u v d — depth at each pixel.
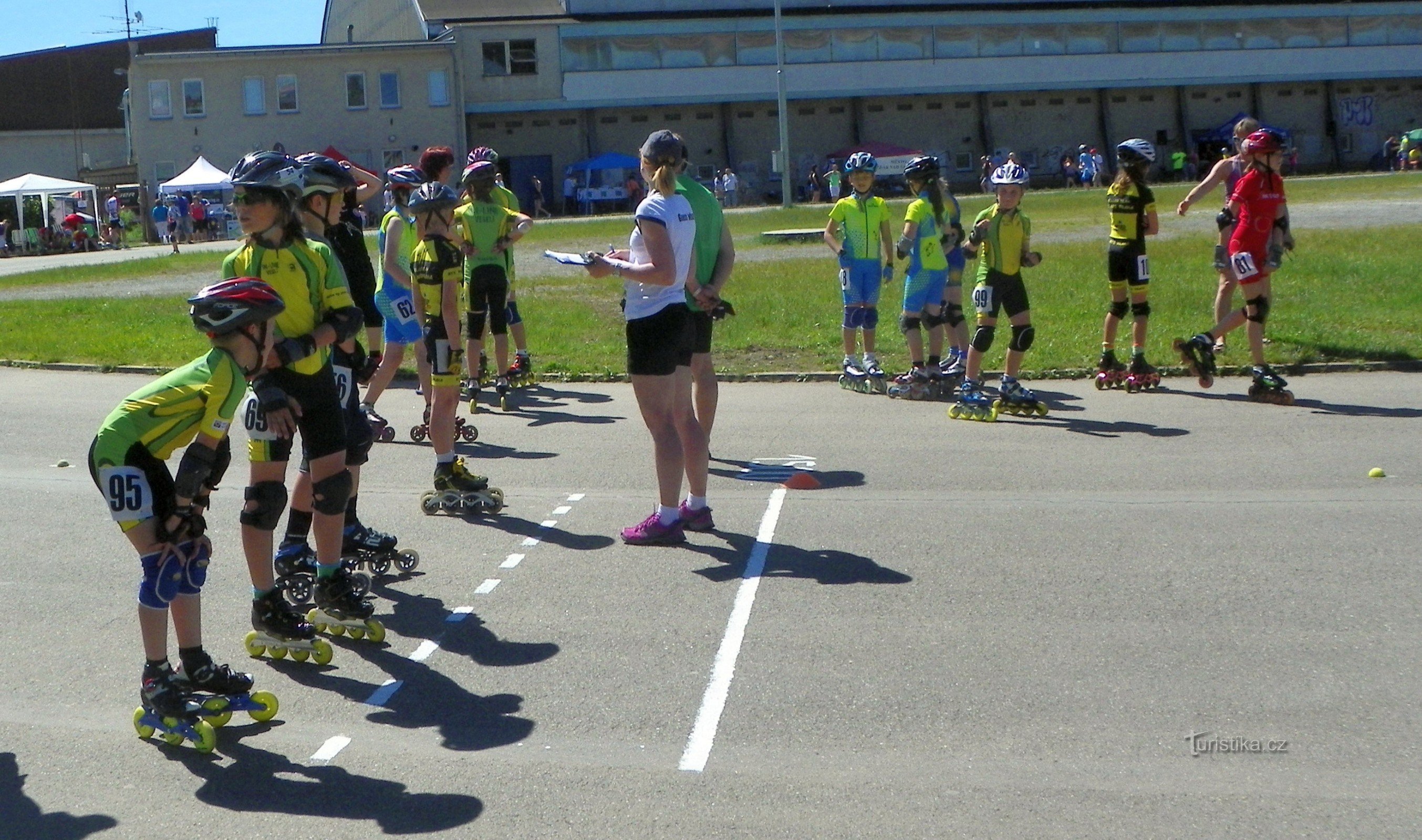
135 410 4.46
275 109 54.97
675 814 4.05
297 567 5.96
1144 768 4.32
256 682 5.22
